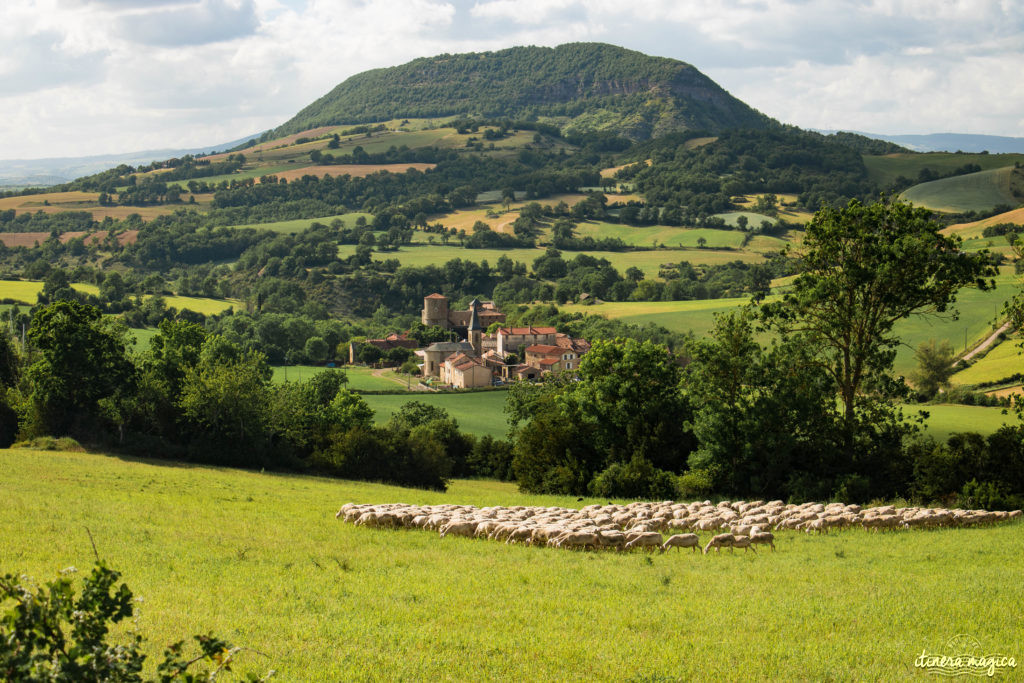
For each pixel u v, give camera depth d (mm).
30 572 22500
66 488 44156
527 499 56062
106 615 9766
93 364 76312
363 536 32969
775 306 61031
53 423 76250
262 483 61062
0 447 77875
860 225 58312
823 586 25219
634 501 52656
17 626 9391
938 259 57094
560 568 27297
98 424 77562
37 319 75188
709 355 59469
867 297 59094
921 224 57500
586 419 66000
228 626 18562
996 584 25359
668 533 38656
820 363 59938
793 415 57531
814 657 17766
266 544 29594
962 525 41219
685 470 63875
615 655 17672
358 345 187625
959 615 21531
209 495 48188
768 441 55812
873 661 17766
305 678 15695
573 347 178000
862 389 63500
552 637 18938
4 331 87812
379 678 15883
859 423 59719
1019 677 16906
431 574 25516
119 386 78125
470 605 21703
